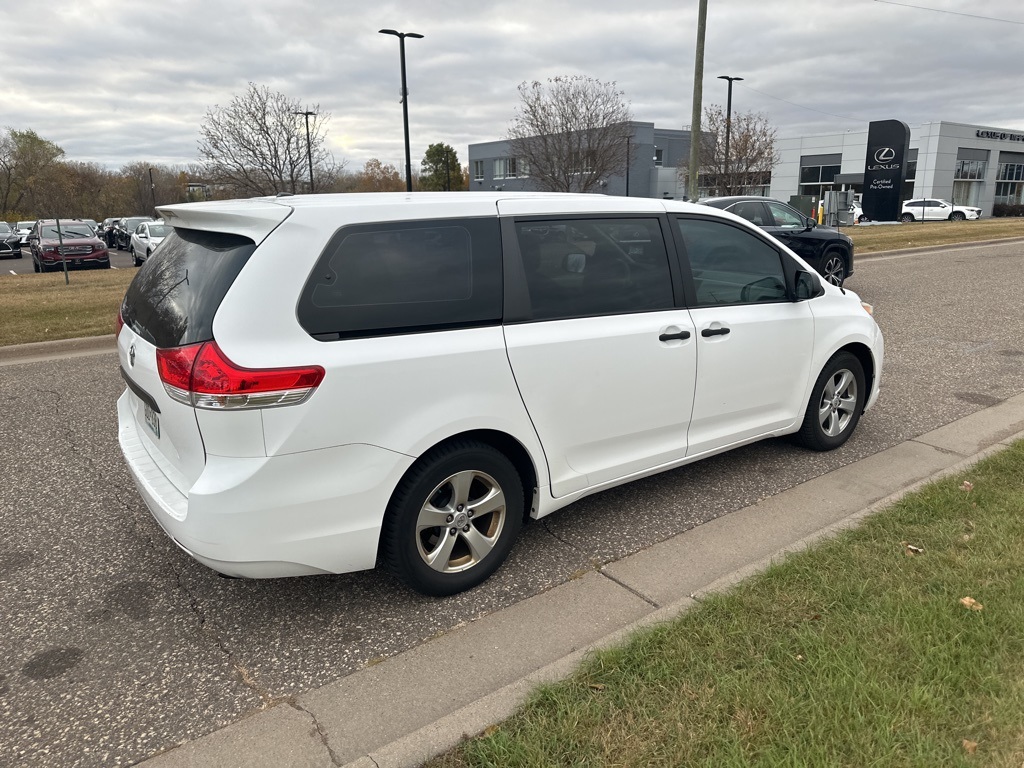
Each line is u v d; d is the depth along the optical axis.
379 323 2.89
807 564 3.24
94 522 4.12
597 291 3.56
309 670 2.83
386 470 2.90
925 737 2.19
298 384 2.67
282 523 2.74
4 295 13.30
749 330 4.15
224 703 2.64
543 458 3.42
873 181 48.09
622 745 2.22
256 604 3.29
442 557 3.21
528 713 2.39
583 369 3.45
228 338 2.63
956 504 3.78
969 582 3.01
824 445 4.93
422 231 3.04
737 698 2.39
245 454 2.66
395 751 2.26
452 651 2.92
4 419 6.03
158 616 3.21
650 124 57.69
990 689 2.38
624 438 3.73
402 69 26.33
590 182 33.41
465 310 3.11
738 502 4.23
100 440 5.49
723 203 12.39
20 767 2.34
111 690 2.72
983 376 6.90
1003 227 29.88
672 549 3.71
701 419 4.06
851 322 4.81
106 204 67.75
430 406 2.98
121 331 3.52
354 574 3.55
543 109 33.06
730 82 33.53
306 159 25.11
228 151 24.08
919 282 13.47
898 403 6.09
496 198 3.33
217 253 2.87
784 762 2.11
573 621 3.10
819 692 2.39
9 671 2.83
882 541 3.43
